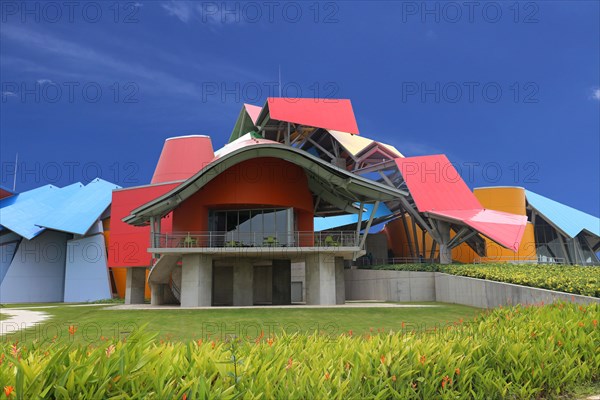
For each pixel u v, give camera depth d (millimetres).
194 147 48812
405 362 6055
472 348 7035
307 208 34000
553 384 7324
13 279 54594
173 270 35031
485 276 28219
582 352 8109
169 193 29406
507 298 23953
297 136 57375
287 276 35875
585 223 55812
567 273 23578
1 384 4113
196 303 29766
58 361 4215
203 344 5875
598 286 17688
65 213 54531
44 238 56781
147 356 4566
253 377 5020
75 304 45594
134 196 42969
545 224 60688
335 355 6195
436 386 6027
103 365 4305
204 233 31797
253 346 6379
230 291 36688
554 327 8742
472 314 23078
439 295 35125
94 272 51969
